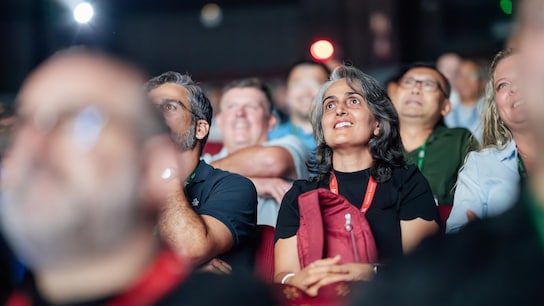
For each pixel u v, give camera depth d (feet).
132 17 60.59
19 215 5.18
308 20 41.68
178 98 13.80
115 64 5.50
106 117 5.29
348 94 13.89
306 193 12.46
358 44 41.29
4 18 52.65
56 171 5.17
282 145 17.76
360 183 13.70
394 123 13.91
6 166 5.52
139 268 5.53
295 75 21.09
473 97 24.29
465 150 17.69
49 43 51.72
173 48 61.62
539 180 5.46
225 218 13.51
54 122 5.27
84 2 19.01
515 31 5.45
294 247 13.28
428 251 5.67
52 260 5.30
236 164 17.38
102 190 5.19
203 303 5.72
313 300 10.72
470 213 12.95
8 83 53.21
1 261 9.12
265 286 6.11
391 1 41.01
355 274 11.57
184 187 13.94
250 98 19.95
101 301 5.48
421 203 13.42
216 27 61.11
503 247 5.47
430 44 42.88
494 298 5.37
